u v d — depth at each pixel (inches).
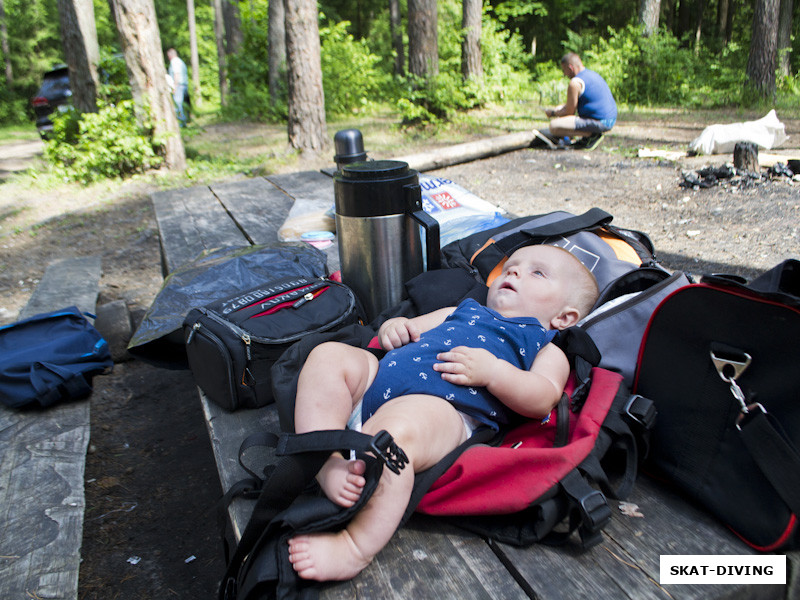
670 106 536.1
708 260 180.2
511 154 354.0
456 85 496.1
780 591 52.4
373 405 63.7
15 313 205.9
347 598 51.4
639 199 248.8
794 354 51.8
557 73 796.0
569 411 64.9
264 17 633.0
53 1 1110.4
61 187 359.3
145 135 360.5
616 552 54.3
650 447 62.6
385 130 469.1
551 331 73.2
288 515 51.4
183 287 102.3
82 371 130.2
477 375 62.3
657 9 590.2
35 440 112.5
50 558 85.0
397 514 52.9
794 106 497.7
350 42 592.7
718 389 56.5
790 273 63.1
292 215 154.3
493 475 55.9
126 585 95.7
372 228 86.6
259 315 82.1
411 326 71.6
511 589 51.4
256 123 597.3
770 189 243.9
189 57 1430.9
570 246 93.2
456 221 123.9
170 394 150.8
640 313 71.8
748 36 907.4
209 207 186.2
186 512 111.4
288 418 63.3
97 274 190.4
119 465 125.3
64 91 494.9
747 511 54.2
